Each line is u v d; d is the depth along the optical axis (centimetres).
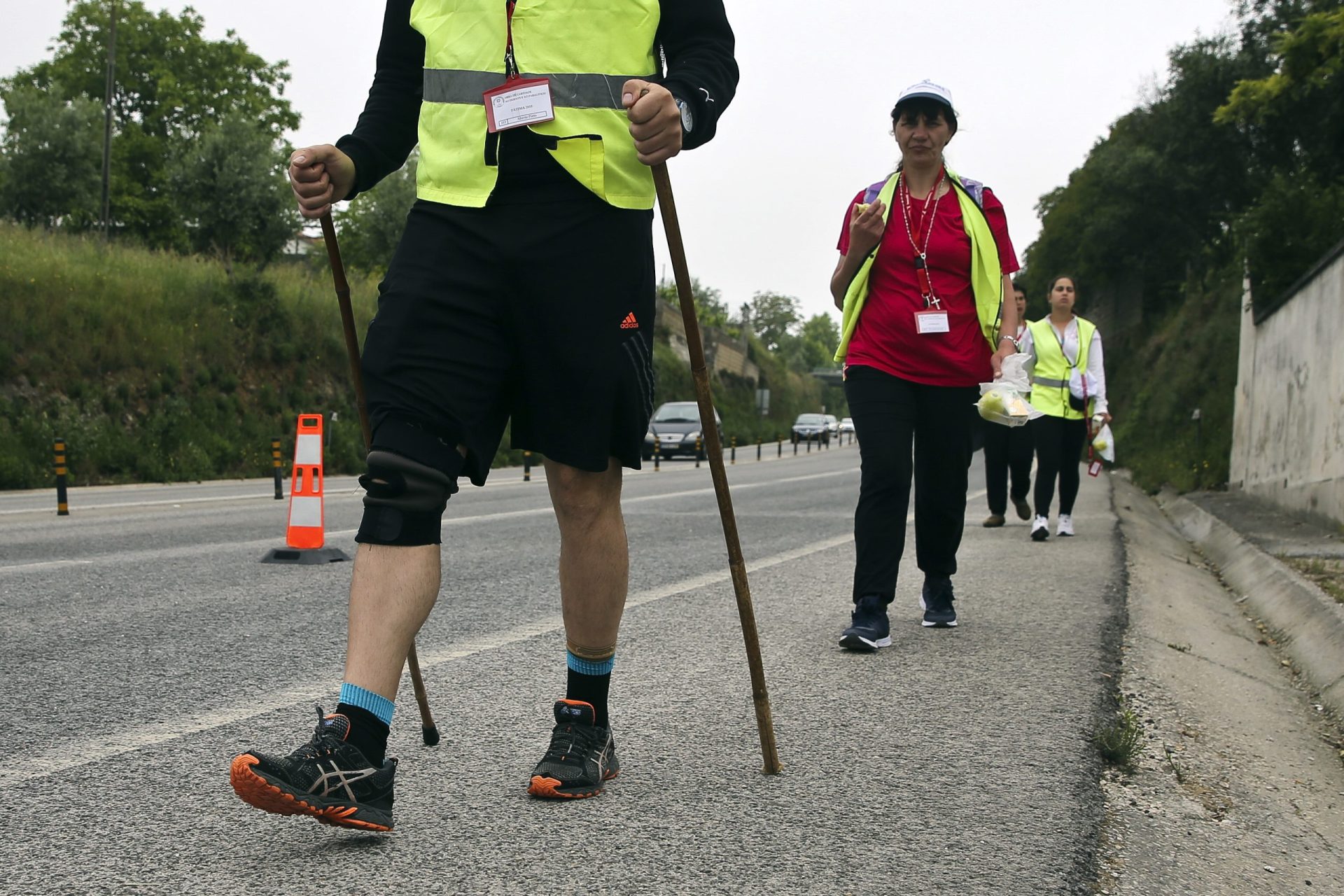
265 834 237
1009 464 990
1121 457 2750
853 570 678
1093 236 3612
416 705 348
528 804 256
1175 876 236
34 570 670
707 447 259
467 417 231
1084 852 237
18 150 3219
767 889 212
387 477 225
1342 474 930
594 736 267
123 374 2109
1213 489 1620
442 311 229
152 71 4625
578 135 233
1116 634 473
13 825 242
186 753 300
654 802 259
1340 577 628
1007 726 330
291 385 2500
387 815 224
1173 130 3278
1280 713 400
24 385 1922
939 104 445
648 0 241
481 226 231
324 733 220
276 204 2767
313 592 590
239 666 412
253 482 2039
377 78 257
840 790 271
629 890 210
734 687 375
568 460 240
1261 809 288
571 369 235
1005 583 622
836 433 6994
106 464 1925
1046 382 877
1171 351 2886
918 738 317
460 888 209
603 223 237
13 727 326
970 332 454
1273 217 1383
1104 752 306
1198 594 672
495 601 557
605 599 260
